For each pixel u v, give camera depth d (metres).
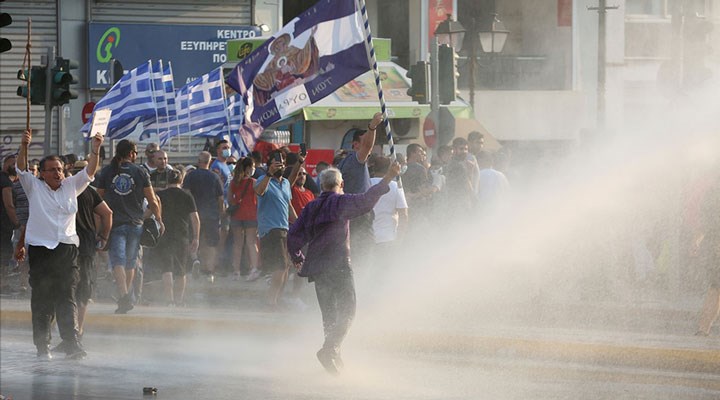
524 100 43.78
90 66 43.09
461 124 29.61
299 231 15.16
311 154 31.56
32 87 29.81
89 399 13.52
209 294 24.56
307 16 22.06
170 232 22.44
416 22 45.00
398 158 25.38
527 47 44.22
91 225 17.41
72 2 42.91
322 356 14.76
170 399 13.48
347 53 21.92
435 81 26.44
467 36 36.50
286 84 22.53
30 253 16.39
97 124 16.47
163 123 29.81
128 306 20.66
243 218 26.09
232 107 30.53
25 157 16.48
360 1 20.02
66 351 16.61
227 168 28.88
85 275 17.31
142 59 43.53
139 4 43.53
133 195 20.61
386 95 40.28
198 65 44.09
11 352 17.45
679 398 13.49
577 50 44.53
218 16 44.28
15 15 42.34
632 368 15.65
